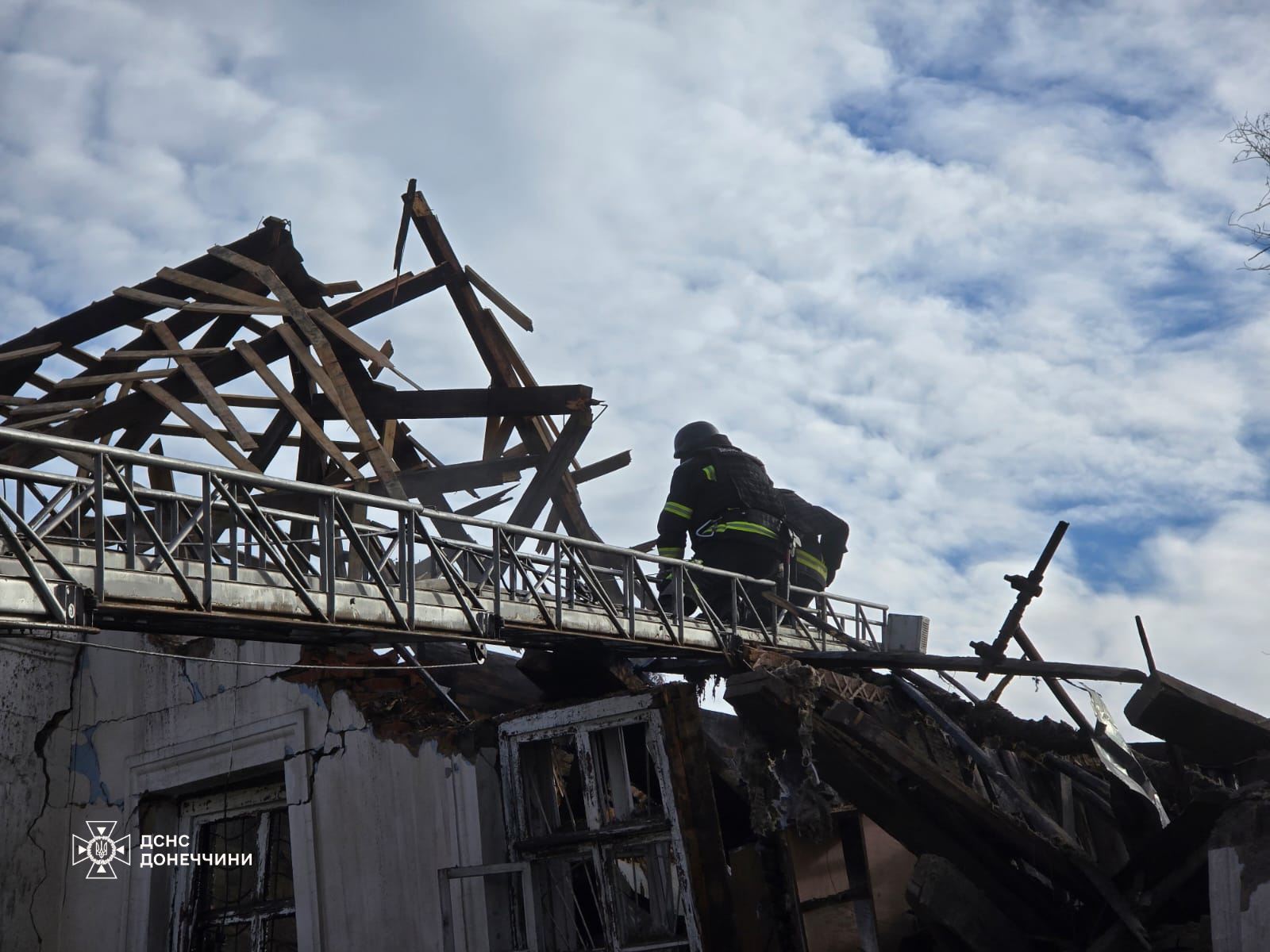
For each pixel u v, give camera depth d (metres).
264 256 13.27
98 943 10.87
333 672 9.90
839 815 8.99
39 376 13.12
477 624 8.02
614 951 8.10
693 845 7.99
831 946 8.66
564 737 8.91
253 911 10.26
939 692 8.83
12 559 6.04
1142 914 7.09
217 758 10.49
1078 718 8.38
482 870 8.42
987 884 7.93
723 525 10.75
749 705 8.05
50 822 11.30
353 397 11.85
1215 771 8.27
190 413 11.16
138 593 6.20
